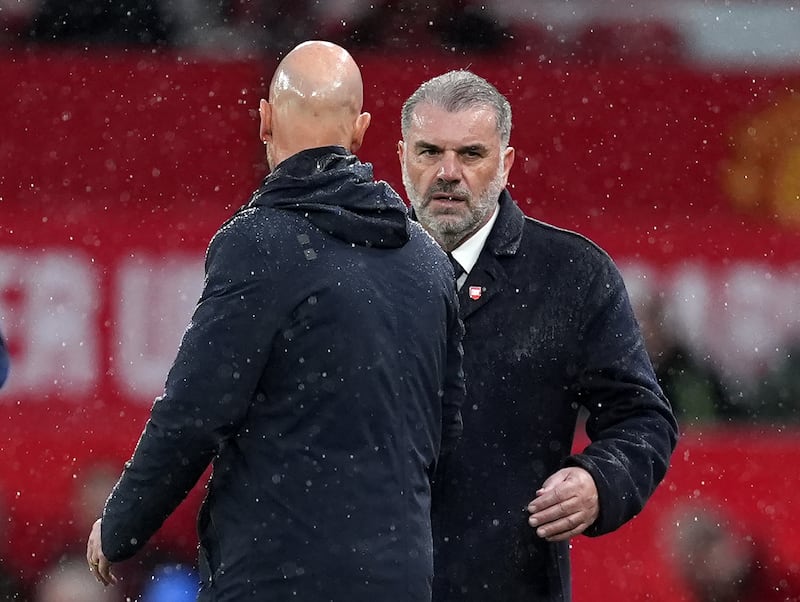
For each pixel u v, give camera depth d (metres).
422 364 11.01
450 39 31.09
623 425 13.33
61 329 28.47
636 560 28.47
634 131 30.56
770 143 30.30
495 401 13.33
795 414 29.16
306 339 10.58
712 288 29.69
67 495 27.81
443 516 13.22
